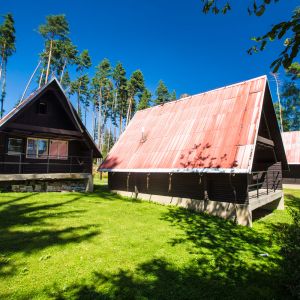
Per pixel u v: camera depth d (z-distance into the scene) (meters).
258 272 7.25
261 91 14.86
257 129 13.27
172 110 20.05
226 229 11.50
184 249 8.72
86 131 20.50
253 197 14.06
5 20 40.03
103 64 53.75
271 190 17.45
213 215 13.91
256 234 11.02
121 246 8.70
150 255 8.07
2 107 45.34
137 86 53.59
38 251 7.92
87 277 6.54
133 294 5.86
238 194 12.98
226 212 13.40
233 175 12.65
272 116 16.12
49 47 39.97
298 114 53.44
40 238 9.01
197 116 17.34
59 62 44.97
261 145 15.80
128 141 21.03
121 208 14.70
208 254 8.39
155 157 17.00
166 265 7.43
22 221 10.85
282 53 3.04
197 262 7.75
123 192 19.78
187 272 7.07
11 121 16.70
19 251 7.85
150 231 10.52
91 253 7.98
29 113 19.00
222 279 6.78
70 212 12.99
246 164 12.18
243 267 7.54
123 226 11.05
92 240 9.11
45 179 20.34
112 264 7.32
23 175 17.31
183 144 16.19
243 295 6.04
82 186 21.27
